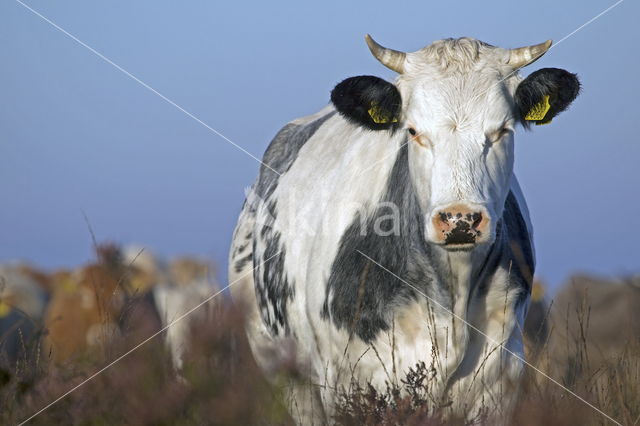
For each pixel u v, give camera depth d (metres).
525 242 14.49
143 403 12.12
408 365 13.89
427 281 13.70
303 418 15.07
